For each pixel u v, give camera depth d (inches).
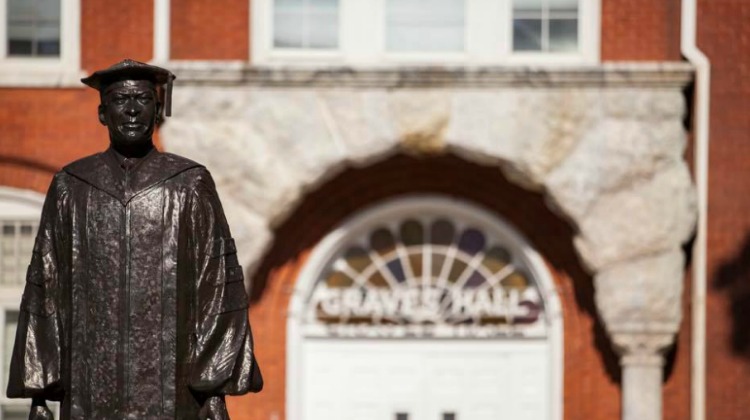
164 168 367.2
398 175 847.7
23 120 832.3
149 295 361.4
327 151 816.9
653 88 818.2
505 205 850.1
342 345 857.5
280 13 829.8
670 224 816.3
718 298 816.9
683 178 817.5
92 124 832.3
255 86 816.9
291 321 847.7
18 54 834.8
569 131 816.9
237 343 366.9
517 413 858.1
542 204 847.7
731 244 817.5
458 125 817.5
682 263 821.9
